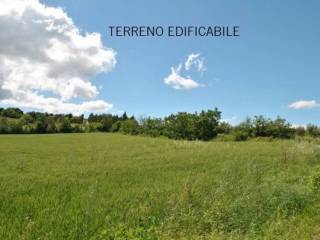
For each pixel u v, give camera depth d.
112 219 9.92
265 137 80.31
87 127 132.75
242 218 9.62
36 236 8.57
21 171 20.72
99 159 27.86
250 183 14.30
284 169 19.45
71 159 27.80
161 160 26.86
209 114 92.94
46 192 13.85
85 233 8.76
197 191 13.24
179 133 95.06
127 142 55.06
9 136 81.00
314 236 8.52
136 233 8.31
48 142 55.34
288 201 10.73
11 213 10.59
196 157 28.98
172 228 9.05
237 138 82.00
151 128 105.88
